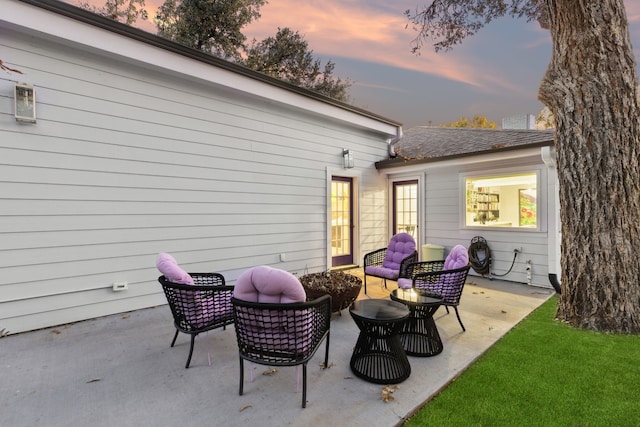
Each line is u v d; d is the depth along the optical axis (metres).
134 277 3.87
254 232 5.00
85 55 3.50
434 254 6.06
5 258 3.10
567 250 3.47
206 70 4.24
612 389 2.14
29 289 3.22
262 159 5.09
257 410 1.95
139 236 3.90
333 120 6.12
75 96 3.45
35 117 3.21
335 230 6.44
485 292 4.76
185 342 2.98
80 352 2.75
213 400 2.05
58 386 2.22
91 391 2.16
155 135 4.02
